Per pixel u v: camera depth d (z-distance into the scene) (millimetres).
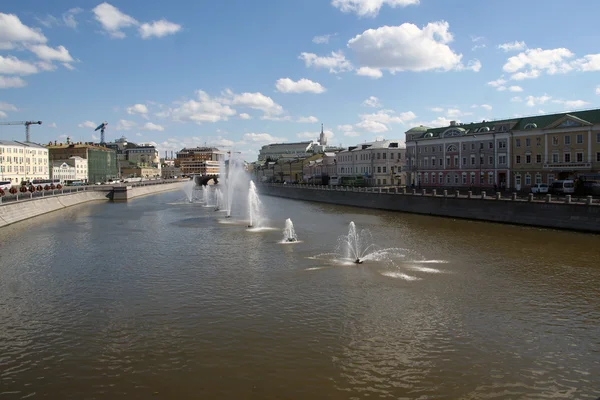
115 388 17781
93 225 63219
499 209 59406
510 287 30031
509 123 89500
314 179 161125
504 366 19266
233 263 37562
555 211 52656
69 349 21250
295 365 19422
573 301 27219
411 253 40750
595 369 18984
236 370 19047
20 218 68312
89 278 33250
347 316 24938
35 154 137000
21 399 17062
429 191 87250
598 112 77375
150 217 74312
